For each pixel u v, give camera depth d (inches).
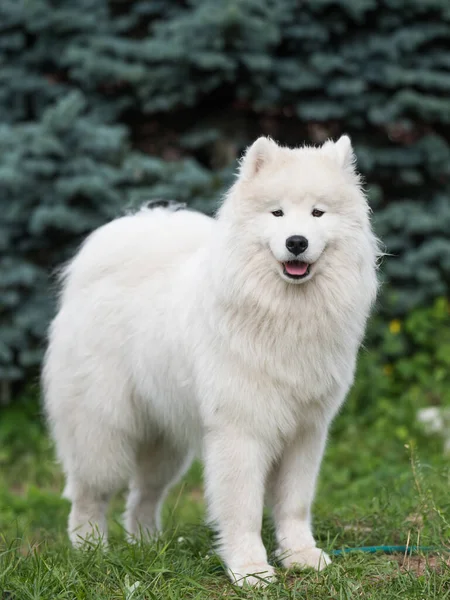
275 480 257.0
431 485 310.7
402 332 525.0
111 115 530.6
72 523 290.8
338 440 461.7
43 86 533.3
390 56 515.8
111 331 277.0
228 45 502.0
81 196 479.5
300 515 251.3
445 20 524.1
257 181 237.9
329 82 523.8
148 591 216.5
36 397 510.9
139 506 309.0
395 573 229.5
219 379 237.8
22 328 482.3
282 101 538.6
